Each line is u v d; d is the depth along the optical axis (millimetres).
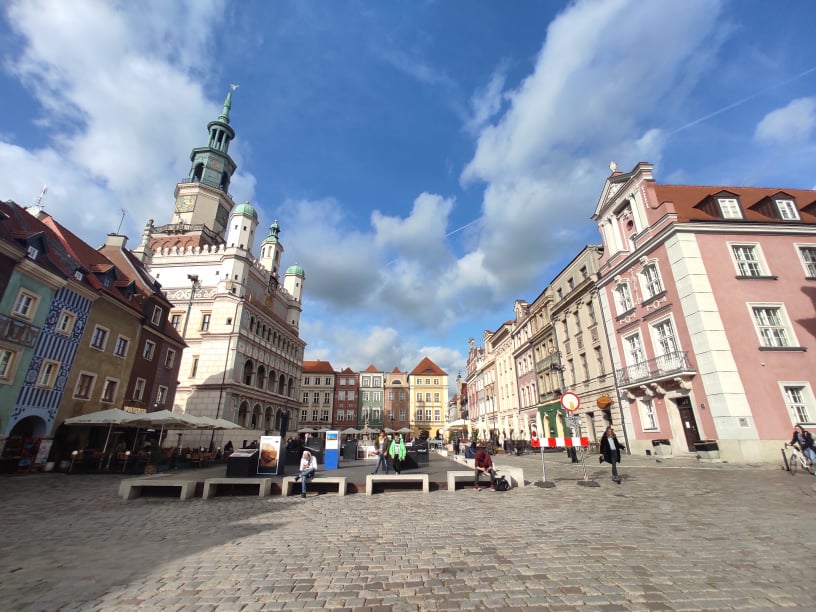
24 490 14039
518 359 45656
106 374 24688
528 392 42250
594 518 7977
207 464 24281
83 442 22750
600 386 27344
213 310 43844
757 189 25172
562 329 33938
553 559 5512
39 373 19875
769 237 20703
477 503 10133
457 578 4918
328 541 6805
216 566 5582
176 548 6590
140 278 31469
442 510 9352
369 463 24766
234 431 40188
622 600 4160
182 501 11750
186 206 57219
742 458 16828
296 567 5473
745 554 5496
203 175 60031
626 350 24719
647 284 23203
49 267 20234
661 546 5973
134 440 27203
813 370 18391
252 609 4168
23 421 20609
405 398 92938
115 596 4566
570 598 4238
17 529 8203
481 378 62188
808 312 19375
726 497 9656
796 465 14461
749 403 17688
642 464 17719
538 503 9836
